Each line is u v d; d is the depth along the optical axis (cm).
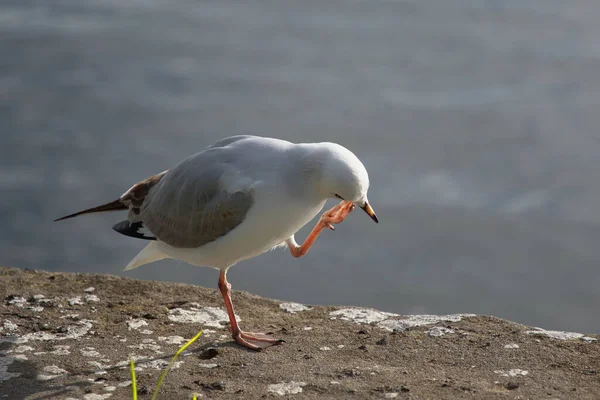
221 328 679
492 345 623
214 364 597
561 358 598
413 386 550
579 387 549
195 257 686
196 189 663
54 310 700
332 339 647
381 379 562
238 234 646
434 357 605
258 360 604
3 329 654
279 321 700
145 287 766
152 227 710
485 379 564
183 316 700
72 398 540
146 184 734
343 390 545
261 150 661
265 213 638
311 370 581
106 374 579
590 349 614
